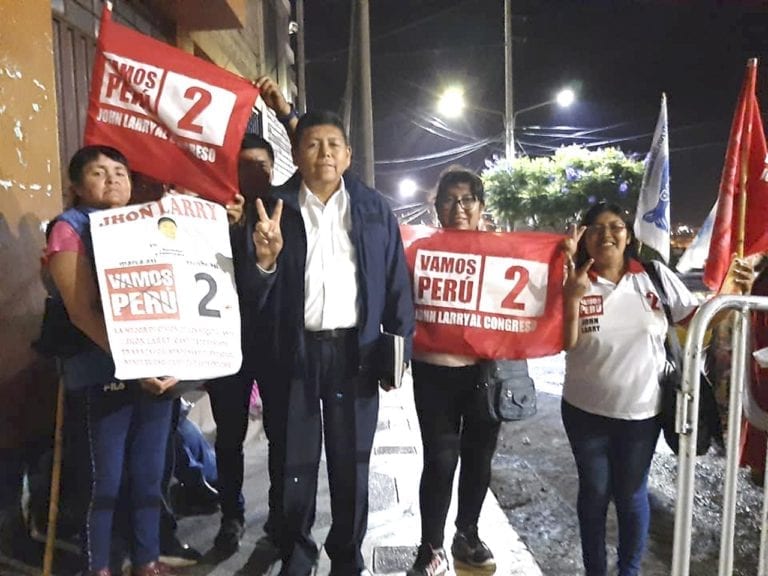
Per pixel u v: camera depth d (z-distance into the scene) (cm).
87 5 497
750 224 345
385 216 307
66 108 462
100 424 287
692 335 239
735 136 338
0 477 331
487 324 322
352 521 306
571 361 309
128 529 317
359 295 298
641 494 297
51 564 305
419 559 329
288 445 298
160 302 278
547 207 1559
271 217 293
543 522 434
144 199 339
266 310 300
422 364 330
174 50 314
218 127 314
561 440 630
